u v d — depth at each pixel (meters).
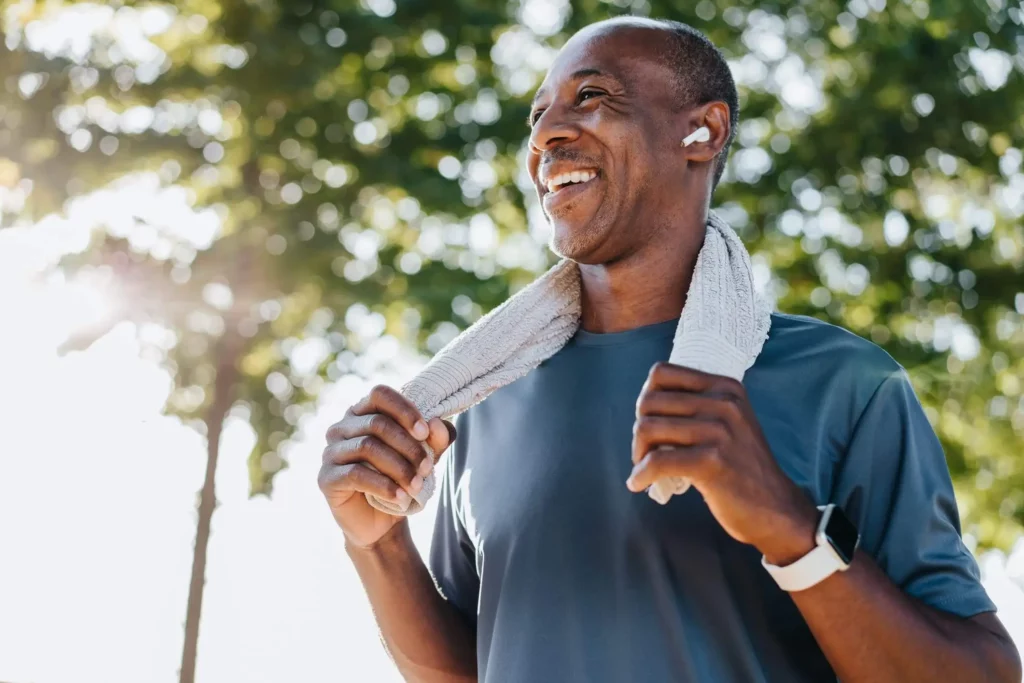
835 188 9.86
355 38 9.57
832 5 9.95
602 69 2.23
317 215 9.27
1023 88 9.68
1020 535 9.69
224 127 9.38
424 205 9.51
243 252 8.98
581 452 2.12
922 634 1.79
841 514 1.79
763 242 9.86
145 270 8.98
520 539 2.12
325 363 9.59
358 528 2.23
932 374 9.51
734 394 1.73
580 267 2.31
